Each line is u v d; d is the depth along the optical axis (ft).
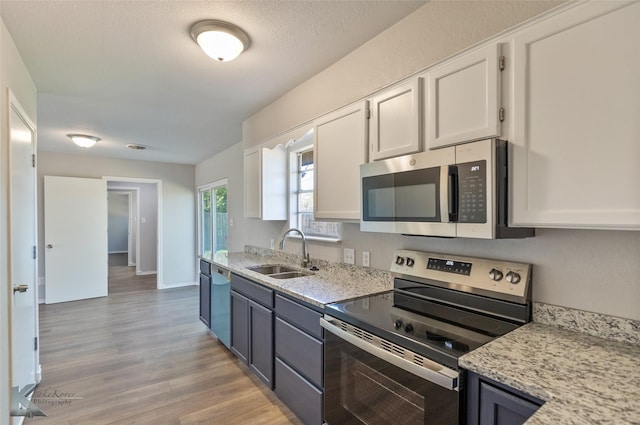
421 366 3.87
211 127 12.44
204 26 5.83
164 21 5.78
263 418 6.92
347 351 5.15
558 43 3.67
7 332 5.73
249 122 11.31
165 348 10.51
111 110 10.44
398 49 5.87
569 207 3.59
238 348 9.05
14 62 6.39
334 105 7.39
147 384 8.26
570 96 3.58
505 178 4.11
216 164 17.81
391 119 5.76
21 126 6.89
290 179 10.73
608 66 3.31
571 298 4.28
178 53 6.91
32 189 8.00
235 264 10.18
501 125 4.18
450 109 4.81
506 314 4.75
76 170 17.57
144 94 9.14
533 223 3.87
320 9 5.53
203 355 10.00
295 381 6.47
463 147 4.33
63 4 5.25
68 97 9.27
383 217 5.53
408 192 5.08
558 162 3.67
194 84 8.51
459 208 4.37
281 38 6.40
